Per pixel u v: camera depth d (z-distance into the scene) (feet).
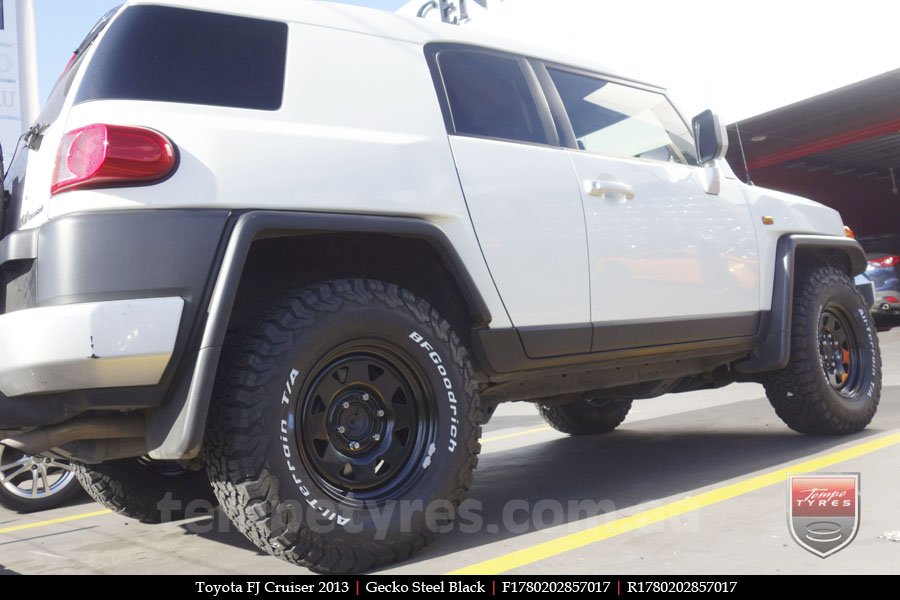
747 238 12.46
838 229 14.67
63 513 13.03
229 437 7.19
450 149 9.01
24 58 24.17
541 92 10.52
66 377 6.84
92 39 8.39
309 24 8.68
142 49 7.66
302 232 7.76
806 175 74.13
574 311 9.84
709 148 11.87
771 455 12.54
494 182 9.24
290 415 7.41
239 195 7.42
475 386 8.60
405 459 8.23
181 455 7.08
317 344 7.58
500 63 10.29
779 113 49.90
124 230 7.00
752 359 12.85
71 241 6.92
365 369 8.04
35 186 7.64
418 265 8.98
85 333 6.75
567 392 10.64
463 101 9.54
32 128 8.20
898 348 33.01
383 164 8.37
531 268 9.43
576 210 9.99
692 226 11.53
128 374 6.93
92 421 7.42
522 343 9.33
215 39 8.04
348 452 7.91
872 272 44.01
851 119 55.62
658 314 10.84
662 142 12.15
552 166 9.93
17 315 7.02
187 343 7.09
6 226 8.28
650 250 10.82
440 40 9.73
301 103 8.22
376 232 8.14
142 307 6.93
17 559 9.73
